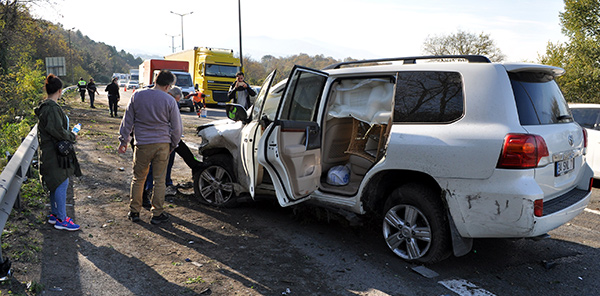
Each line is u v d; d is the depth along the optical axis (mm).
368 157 5348
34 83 14500
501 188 3596
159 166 4977
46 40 29469
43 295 3238
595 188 8312
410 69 4387
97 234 4602
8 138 8766
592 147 8492
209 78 26219
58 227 4566
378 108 4898
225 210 5750
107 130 13227
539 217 3572
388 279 3934
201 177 5938
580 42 24875
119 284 3541
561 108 4395
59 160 4457
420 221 4238
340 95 5156
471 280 3996
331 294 3621
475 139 3730
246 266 4074
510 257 4613
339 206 4781
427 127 4062
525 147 3559
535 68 4074
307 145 4641
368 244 4770
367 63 4957
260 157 4297
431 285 3852
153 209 5055
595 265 4492
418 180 4316
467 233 3832
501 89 3818
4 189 3830
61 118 4438
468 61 4289
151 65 27000
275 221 5410
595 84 22641
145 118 4832
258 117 4785
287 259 4285
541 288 3910
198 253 4309
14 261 3715
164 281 3658
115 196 6082
